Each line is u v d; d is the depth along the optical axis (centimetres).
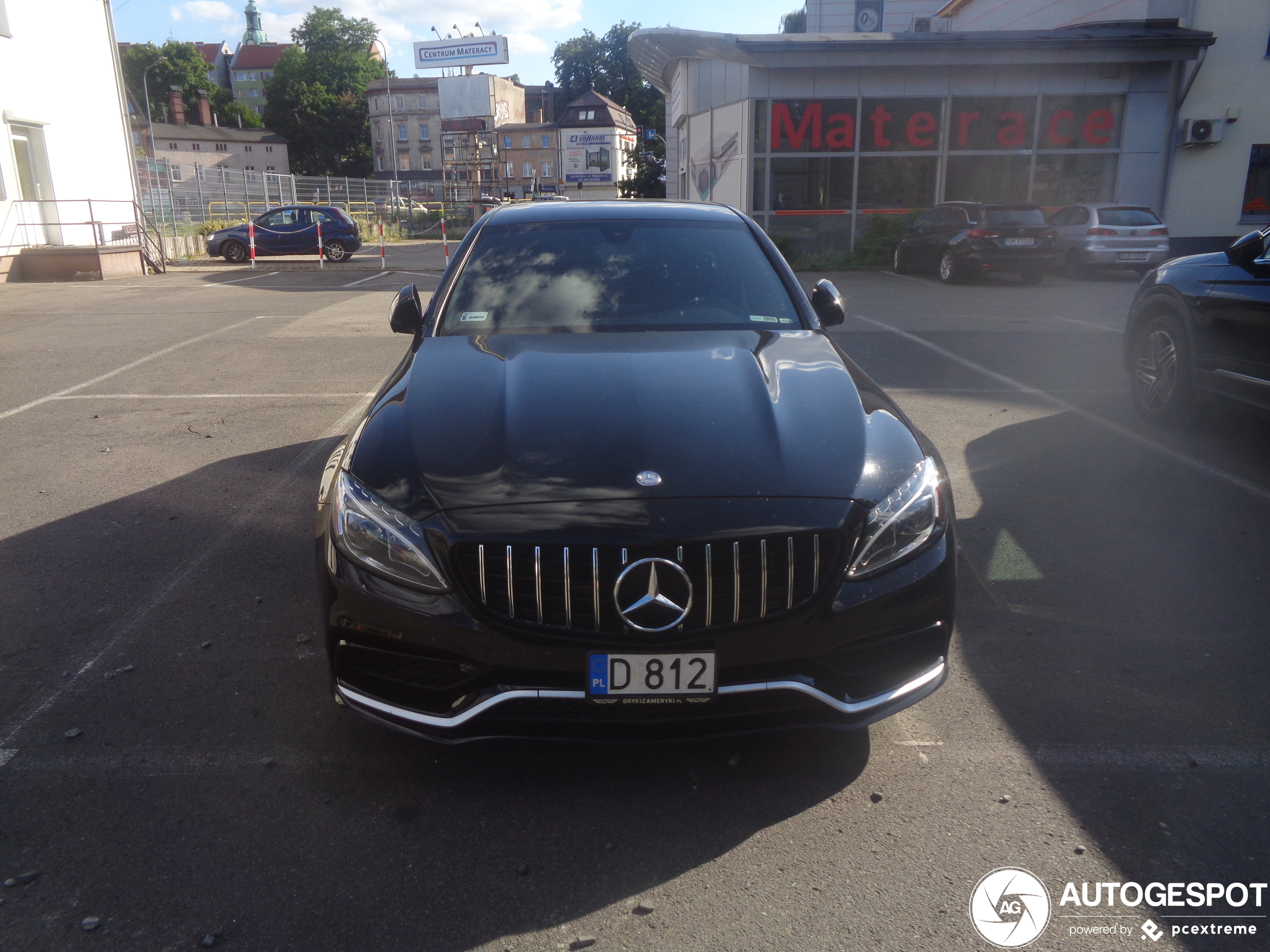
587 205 427
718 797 255
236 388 772
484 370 306
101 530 452
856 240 2094
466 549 235
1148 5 1992
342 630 248
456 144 6550
